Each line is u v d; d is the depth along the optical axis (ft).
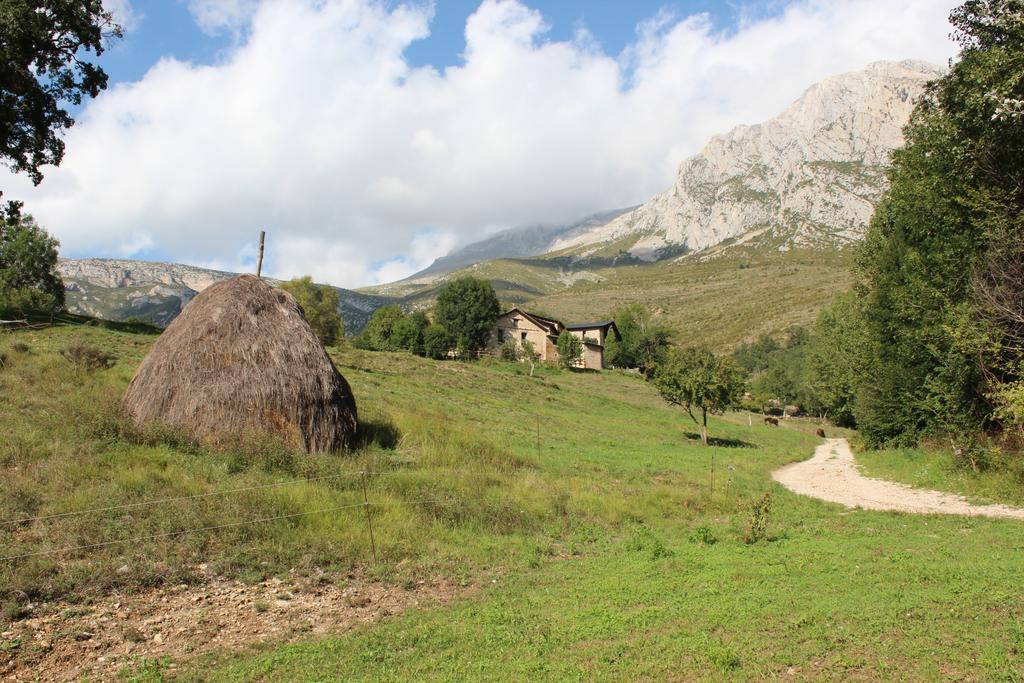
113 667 21.63
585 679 19.62
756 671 19.43
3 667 21.01
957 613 23.57
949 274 76.95
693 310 631.15
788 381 296.51
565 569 34.99
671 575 32.58
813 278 652.89
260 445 46.70
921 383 85.97
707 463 89.04
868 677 18.63
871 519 48.75
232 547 31.83
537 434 91.15
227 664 22.07
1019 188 65.00
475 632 24.67
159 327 141.59
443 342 222.07
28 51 82.64
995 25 62.18
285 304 56.95
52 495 33.45
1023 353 63.16
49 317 118.01
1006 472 59.21
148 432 45.85
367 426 66.08
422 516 41.55
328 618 26.91
